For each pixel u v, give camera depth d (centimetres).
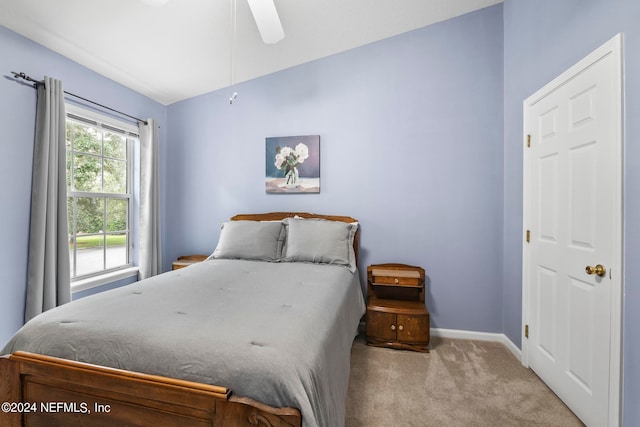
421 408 163
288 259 249
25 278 203
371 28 254
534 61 200
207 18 212
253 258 253
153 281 181
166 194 332
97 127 254
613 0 132
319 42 264
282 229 271
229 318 122
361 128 278
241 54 263
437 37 260
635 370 123
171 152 331
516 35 225
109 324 114
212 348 97
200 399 87
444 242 261
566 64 166
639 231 121
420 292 259
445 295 262
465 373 199
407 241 269
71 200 250
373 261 276
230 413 84
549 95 183
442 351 232
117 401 97
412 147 267
